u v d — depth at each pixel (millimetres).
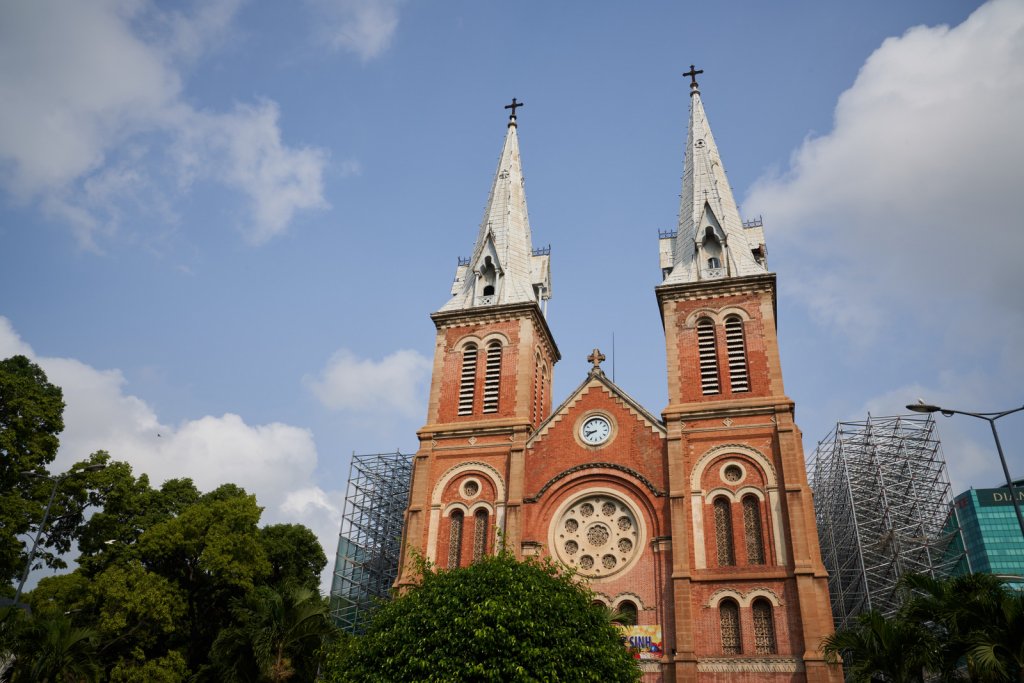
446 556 48406
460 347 55750
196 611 55344
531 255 63219
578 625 34344
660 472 47375
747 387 48812
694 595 43031
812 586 41344
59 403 53594
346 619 78938
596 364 52312
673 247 58219
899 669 28297
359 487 86062
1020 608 26062
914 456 72312
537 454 50281
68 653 37375
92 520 56344
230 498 58281
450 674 31203
